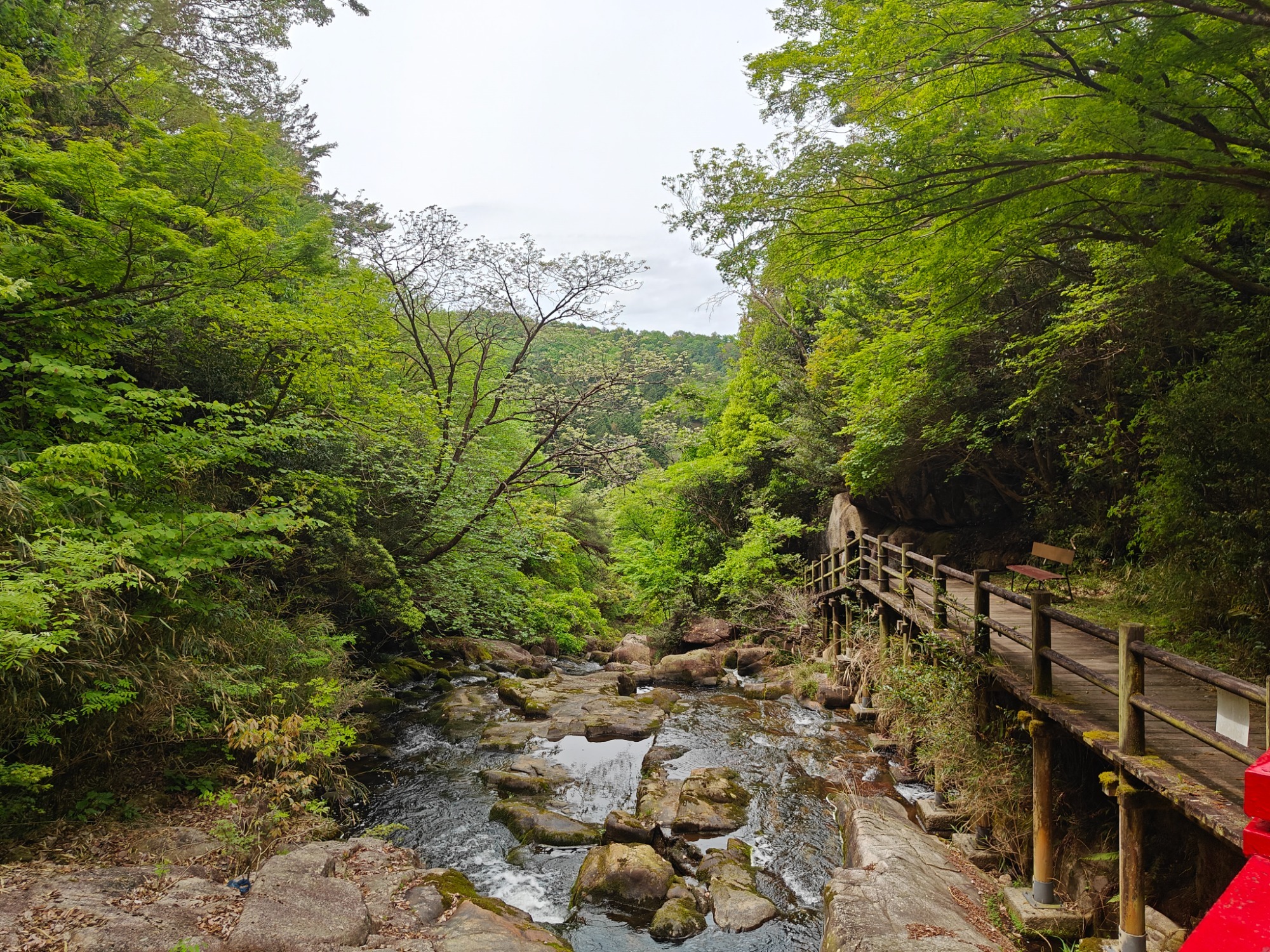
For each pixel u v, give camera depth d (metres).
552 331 17.17
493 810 7.75
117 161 6.95
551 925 5.72
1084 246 8.95
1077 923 4.86
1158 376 9.55
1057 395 10.86
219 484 8.55
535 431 18.23
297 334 9.21
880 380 12.71
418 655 14.37
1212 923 0.81
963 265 7.26
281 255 8.30
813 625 14.88
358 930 4.66
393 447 12.71
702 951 5.40
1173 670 6.73
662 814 7.54
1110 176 6.43
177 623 6.96
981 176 6.01
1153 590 8.56
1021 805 6.07
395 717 10.94
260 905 4.67
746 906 5.86
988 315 11.16
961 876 5.77
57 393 6.74
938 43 5.40
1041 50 5.76
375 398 11.34
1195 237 7.77
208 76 13.54
